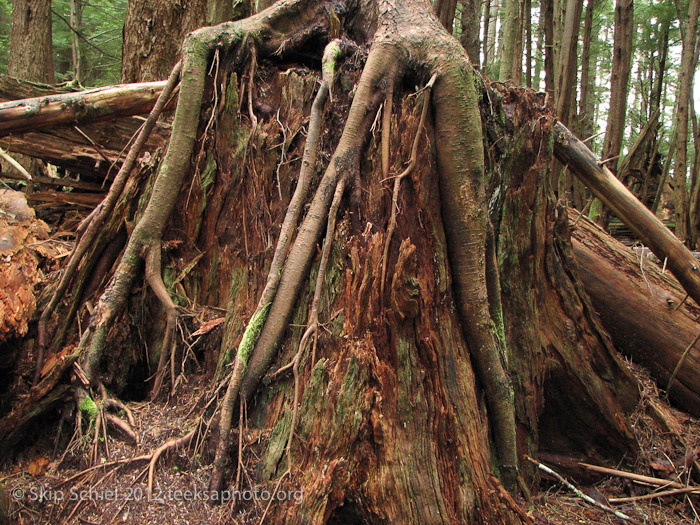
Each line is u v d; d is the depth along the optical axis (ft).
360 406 8.32
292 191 10.18
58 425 10.14
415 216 9.20
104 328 10.34
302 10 11.51
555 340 12.36
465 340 9.80
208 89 11.12
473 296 9.52
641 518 11.03
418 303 8.88
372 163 9.34
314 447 8.32
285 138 10.32
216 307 10.94
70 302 11.16
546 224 11.99
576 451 13.07
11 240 11.64
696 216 31.19
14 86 18.28
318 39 11.59
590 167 13.56
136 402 10.68
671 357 14.78
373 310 8.73
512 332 11.71
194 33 11.05
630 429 12.72
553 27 30.78
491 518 8.70
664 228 13.41
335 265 9.12
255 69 11.20
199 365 10.61
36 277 11.76
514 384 11.57
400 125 9.29
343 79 10.07
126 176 11.25
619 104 30.50
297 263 9.19
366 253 8.86
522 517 8.83
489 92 10.52
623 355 15.70
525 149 11.07
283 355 9.24
